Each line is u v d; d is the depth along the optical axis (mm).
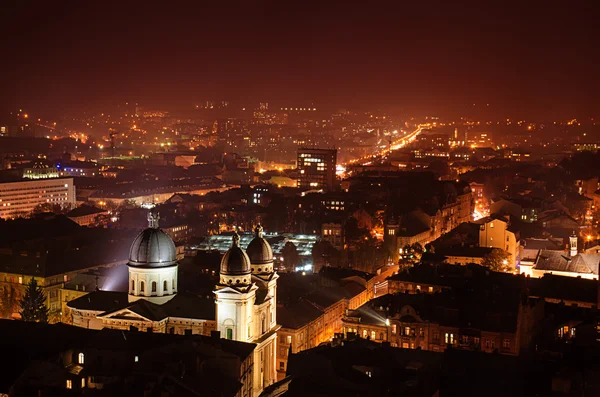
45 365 192750
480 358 194875
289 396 171250
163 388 181875
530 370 187000
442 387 178625
